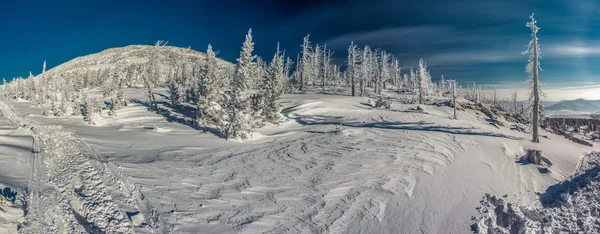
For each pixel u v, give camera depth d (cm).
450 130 3775
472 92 12800
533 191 1941
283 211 1277
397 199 1463
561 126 7150
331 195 1474
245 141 2950
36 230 890
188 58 18925
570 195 1706
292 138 3131
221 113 3266
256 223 1147
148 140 2678
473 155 2502
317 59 9738
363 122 4244
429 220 1278
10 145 1930
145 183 1406
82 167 1545
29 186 1223
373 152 2353
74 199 1133
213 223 1110
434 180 1767
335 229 1162
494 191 1756
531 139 3675
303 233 1112
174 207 1190
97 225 963
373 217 1276
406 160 2114
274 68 4134
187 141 2766
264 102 3994
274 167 1938
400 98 7519
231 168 1877
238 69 3042
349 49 7712
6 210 967
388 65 10656
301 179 1702
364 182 1655
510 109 10900
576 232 1266
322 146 2616
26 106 6075
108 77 10856
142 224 1020
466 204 1462
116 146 2311
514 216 1325
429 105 6238
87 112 3791
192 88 5466
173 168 1738
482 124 4647
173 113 4572
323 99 6066
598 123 7631
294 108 5162
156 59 10744
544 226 1286
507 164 2416
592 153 3612
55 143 2108
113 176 1431
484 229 1212
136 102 5859
